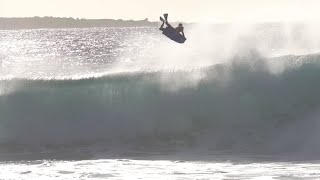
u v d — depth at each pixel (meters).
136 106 78.31
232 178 45.25
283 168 49.72
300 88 78.19
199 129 73.38
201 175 46.97
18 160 60.19
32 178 47.28
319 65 80.44
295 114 74.06
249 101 77.69
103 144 69.44
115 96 80.06
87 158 60.22
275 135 68.25
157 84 81.75
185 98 79.12
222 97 78.62
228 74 82.19
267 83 79.69
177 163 54.44
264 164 52.59
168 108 77.88
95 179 46.00
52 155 63.38
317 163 52.38
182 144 67.75
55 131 74.81
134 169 50.84
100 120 76.44
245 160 55.75
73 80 85.75
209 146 65.94
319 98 76.69
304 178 44.41
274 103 76.69
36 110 78.31
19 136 73.94
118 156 61.00
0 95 80.56
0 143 71.88
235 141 67.50
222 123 74.31
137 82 82.38
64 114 77.75
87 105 78.75
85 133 74.19
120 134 73.56
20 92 81.62
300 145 63.38
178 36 77.12
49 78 89.25
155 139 71.00
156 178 45.97
